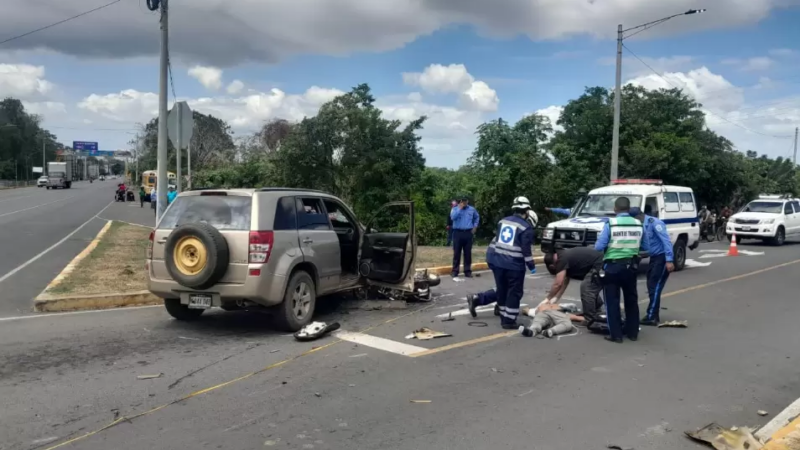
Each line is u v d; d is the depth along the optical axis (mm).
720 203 33812
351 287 9133
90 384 5559
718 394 5586
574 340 7555
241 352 6711
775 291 11773
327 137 23594
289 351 6777
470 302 8727
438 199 26406
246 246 7184
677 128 30125
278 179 24641
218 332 7652
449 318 8695
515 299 8023
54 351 6648
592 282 8094
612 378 6008
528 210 8125
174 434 4465
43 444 4262
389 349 6934
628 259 7461
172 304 8078
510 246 7953
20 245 16984
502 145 27844
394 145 24234
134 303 9422
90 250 14758
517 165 24766
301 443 4336
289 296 7570
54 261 13750
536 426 4723
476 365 6371
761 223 23359
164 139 12617
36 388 5430
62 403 5066
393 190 23969
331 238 8539
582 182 26328
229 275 7230
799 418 4801
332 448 4258
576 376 6055
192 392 5383
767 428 4750
